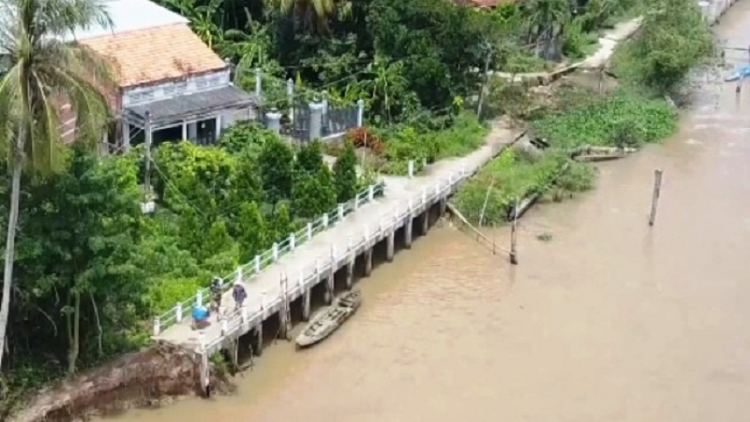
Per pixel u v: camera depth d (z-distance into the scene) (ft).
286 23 245.24
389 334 168.35
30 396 138.72
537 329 171.63
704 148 249.55
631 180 230.68
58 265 135.74
